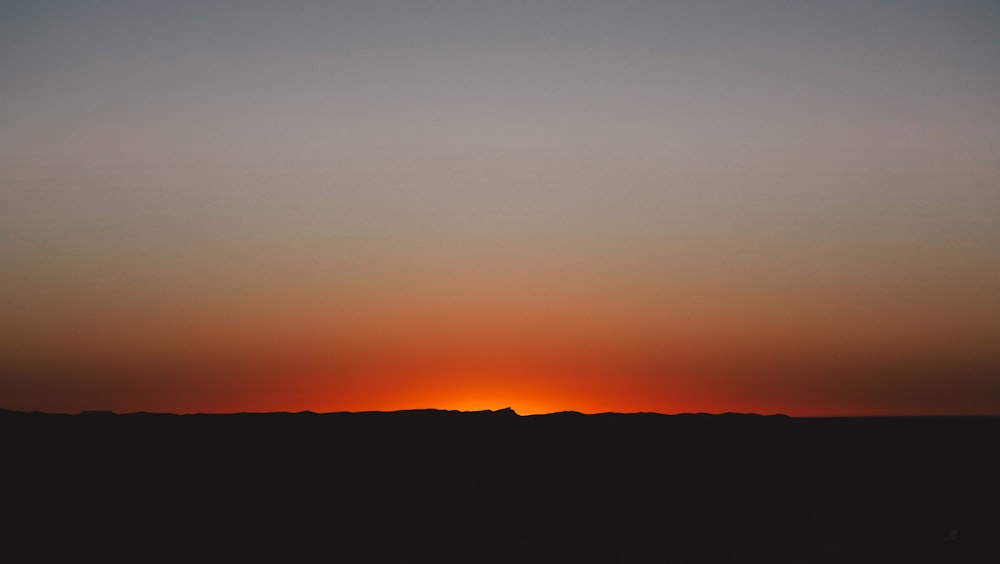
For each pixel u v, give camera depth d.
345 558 38.59
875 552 38.22
